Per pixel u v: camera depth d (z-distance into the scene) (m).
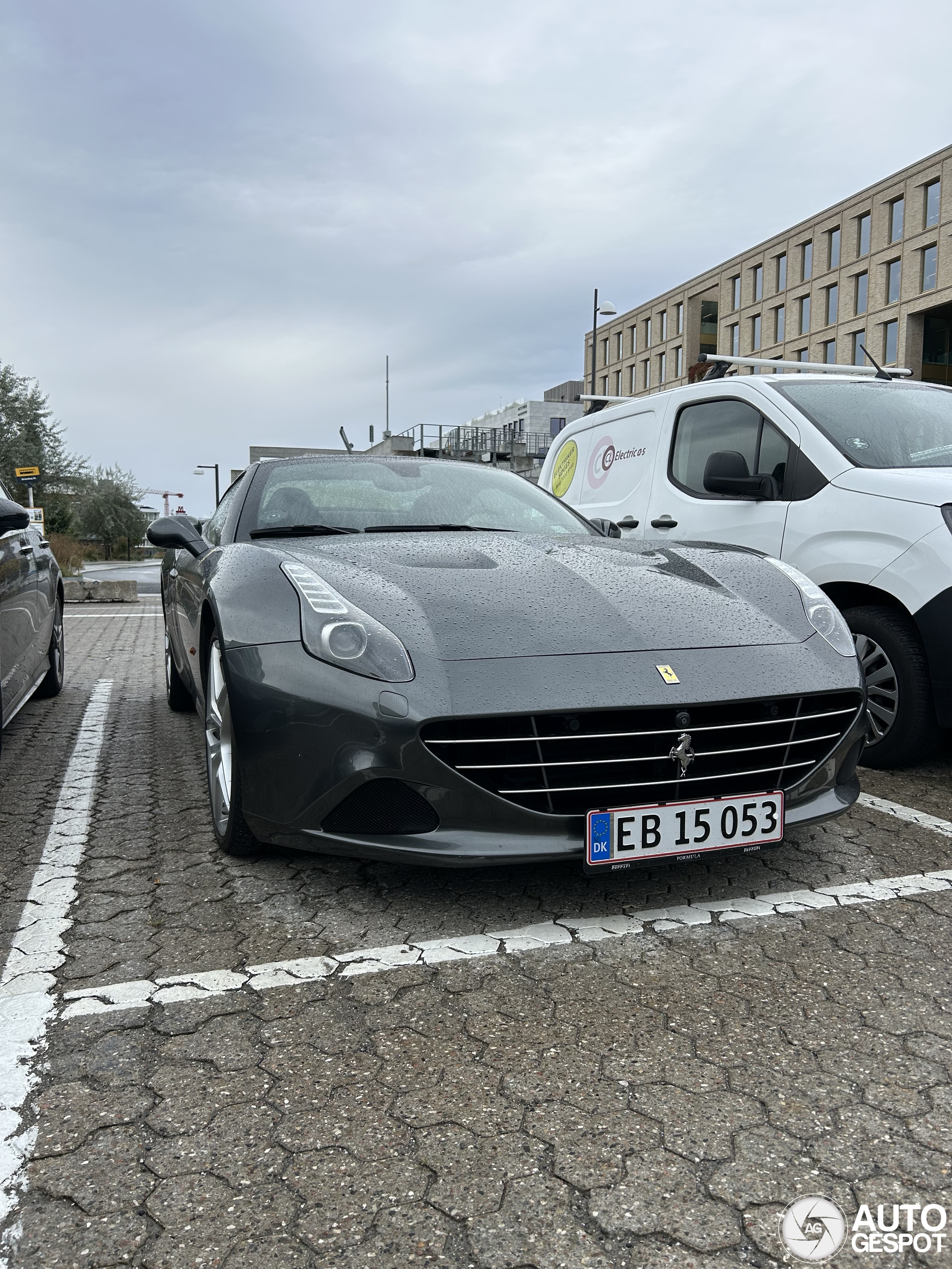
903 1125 1.43
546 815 2.07
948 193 35.44
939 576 3.18
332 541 2.84
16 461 31.36
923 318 37.88
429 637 2.16
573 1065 1.60
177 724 4.64
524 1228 1.22
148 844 2.76
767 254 45.78
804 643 2.40
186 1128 1.43
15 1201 1.28
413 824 2.08
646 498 4.88
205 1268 1.16
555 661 2.12
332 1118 1.46
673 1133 1.42
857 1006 1.79
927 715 3.33
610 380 61.19
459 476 3.65
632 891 2.37
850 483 3.62
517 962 1.98
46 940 2.10
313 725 2.12
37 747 4.12
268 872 2.51
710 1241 1.20
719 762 2.23
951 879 2.44
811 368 5.20
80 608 13.48
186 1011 1.78
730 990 1.86
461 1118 1.46
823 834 2.81
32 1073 1.58
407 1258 1.17
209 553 3.18
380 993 1.85
